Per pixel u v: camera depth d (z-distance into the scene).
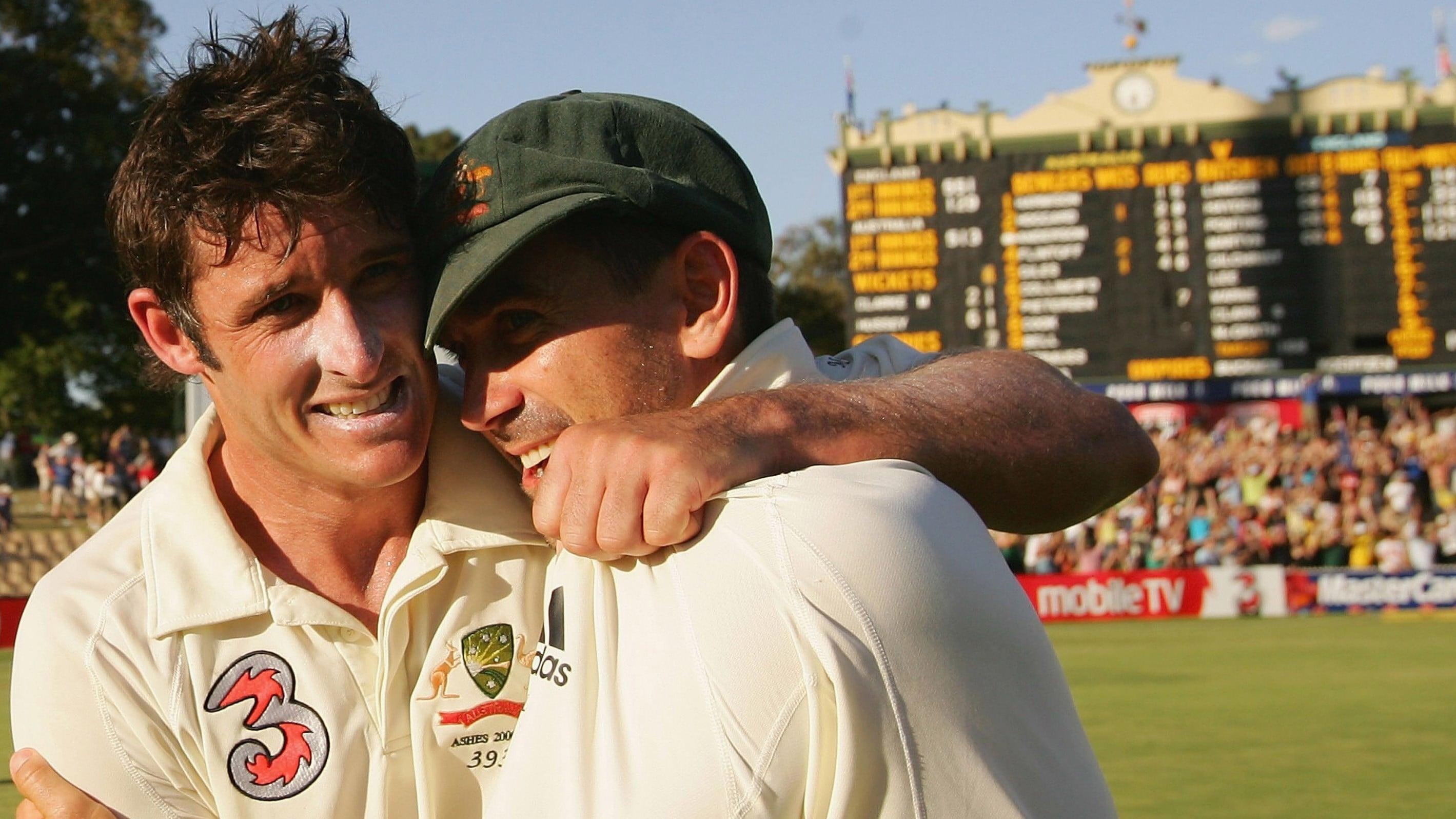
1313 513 15.70
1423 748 5.54
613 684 1.18
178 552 1.43
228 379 1.44
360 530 1.55
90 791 1.35
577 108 1.37
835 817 1.06
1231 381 15.62
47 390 30.34
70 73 20.92
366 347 1.39
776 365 1.44
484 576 1.50
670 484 1.17
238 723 1.40
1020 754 1.12
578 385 1.36
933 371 1.56
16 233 21.09
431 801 1.44
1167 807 4.45
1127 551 15.56
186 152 1.37
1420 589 13.66
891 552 1.10
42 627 1.39
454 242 1.35
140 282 1.48
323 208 1.37
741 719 1.08
